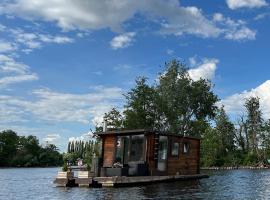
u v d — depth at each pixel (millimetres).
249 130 98375
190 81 66750
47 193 22500
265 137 93938
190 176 32656
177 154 32062
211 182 30172
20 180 39094
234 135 99000
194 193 21391
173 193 21344
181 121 64188
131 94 52125
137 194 20797
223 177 39094
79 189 24406
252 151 94000
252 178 37188
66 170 27344
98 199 18750
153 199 18578
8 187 28812
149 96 52531
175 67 65875
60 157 130875
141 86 52219
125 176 26422
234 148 97250
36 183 33469
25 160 120438
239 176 41531
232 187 25641
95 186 25906
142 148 29094
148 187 25203
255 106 97688
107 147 30375
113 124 50719
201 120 65875
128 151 29484
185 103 66250
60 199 19312
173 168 31391
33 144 125500
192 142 34031
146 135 29141
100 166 28203
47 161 126000
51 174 56969
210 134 86125
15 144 121688
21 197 21125
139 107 51094
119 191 22547
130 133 29500
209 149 85375
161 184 27656
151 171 29031
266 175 44156
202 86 66938
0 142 119750
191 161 33719
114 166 28094
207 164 85125
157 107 53500
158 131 29719
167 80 65688
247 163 89000
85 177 26516
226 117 94562
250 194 21281
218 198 19141
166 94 64875
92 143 53000
